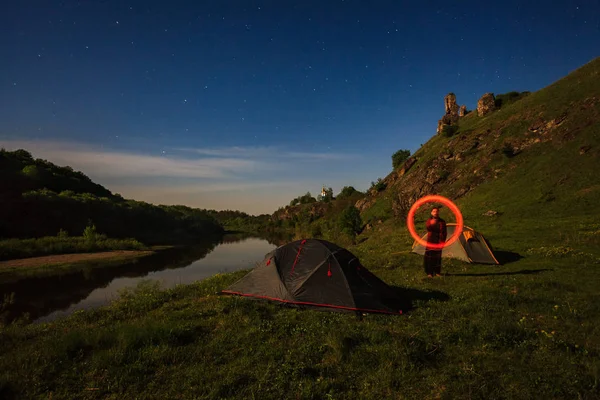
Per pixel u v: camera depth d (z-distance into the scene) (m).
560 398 3.79
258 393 3.98
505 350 5.01
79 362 4.89
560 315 6.42
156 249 48.50
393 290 7.97
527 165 37.62
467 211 33.28
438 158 55.69
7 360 4.98
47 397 3.98
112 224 63.53
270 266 8.46
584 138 34.75
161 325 6.05
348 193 118.50
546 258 12.49
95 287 20.08
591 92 41.22
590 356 4.70
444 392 3.95
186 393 4.02
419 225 31.34
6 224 45.56
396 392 3.99
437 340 5.36
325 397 3.92
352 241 31.45
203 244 62.22
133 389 4.14
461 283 9.52
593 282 8.84
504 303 7.23
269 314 7.04
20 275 25.08
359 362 4.70
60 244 38.78
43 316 13.47
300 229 88.38
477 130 55.06
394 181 71.31
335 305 7.08
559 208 26.02
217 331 6.07
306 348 5.18
